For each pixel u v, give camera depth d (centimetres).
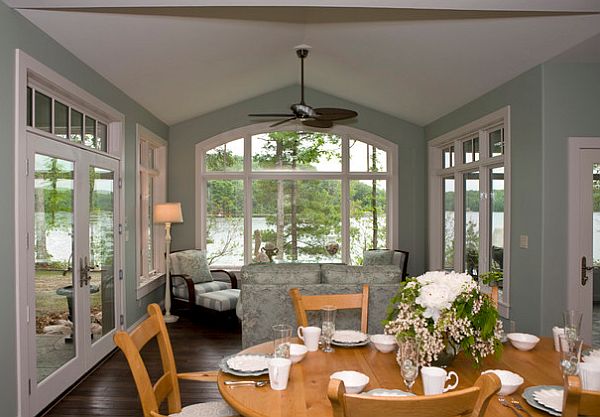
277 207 760
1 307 288
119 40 394
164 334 219
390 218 763
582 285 409
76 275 395
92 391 375
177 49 457
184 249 743
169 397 220
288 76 684
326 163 762
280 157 758
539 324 412
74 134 409
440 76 521
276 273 397
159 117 671
